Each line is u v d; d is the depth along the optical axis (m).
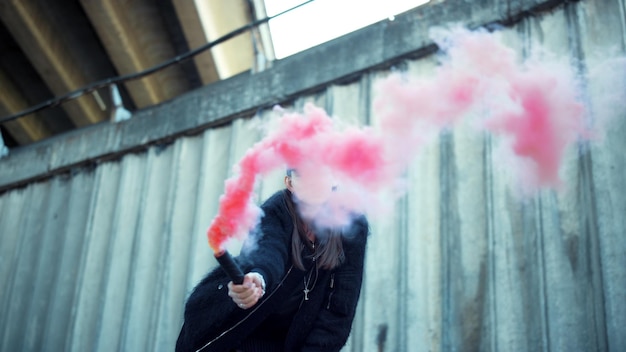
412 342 4.39
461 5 5.16
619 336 3.66
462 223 4.52
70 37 8.41
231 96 6.22
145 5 7.86
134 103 9.02
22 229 7.11
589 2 4.61
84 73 8.84
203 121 6.29
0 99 8.87
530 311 4.04
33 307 6.60
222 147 6.12
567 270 4.00
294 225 2.56
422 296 4.49
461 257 4.43
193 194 6.07
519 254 4.20
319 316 2.66
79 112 8.99
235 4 7.66
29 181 7.37
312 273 2.59
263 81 6.09
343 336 2.66
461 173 4.66
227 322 2.47
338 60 5.69
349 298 2.65
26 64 8.80
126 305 5.87
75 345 6.08
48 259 6.76
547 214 4.17
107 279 6.13
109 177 6.78
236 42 8.00
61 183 7.12
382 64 5.43
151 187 6.38
